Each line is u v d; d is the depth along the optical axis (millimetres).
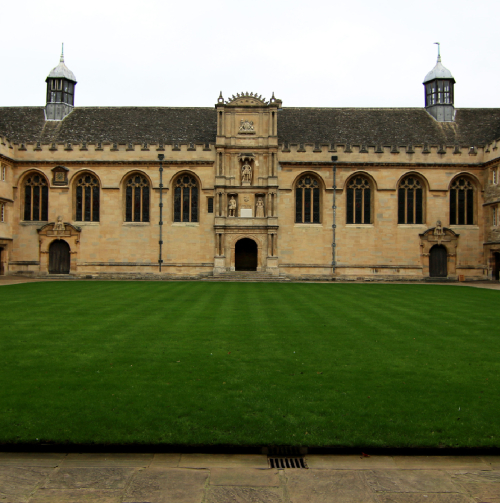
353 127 52188
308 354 13227
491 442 7848
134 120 52562
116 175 47750
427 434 8109
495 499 6512
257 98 48281
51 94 52875
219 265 47250
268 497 6527
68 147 47375
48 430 8102
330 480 6969
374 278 47812
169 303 24047
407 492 6672
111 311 20875
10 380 10688
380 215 48031
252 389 10219
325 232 48062
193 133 51062
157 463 7395
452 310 22188
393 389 10312
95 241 47750
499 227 45250
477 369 11883
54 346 13875
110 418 8609
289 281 44781
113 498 6461
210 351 13445
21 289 31922
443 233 47781
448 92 53250
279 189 47969
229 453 7715
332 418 8719
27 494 6523
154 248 47906
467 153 47719
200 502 6406
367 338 15391
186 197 48531
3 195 45500
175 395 9812
